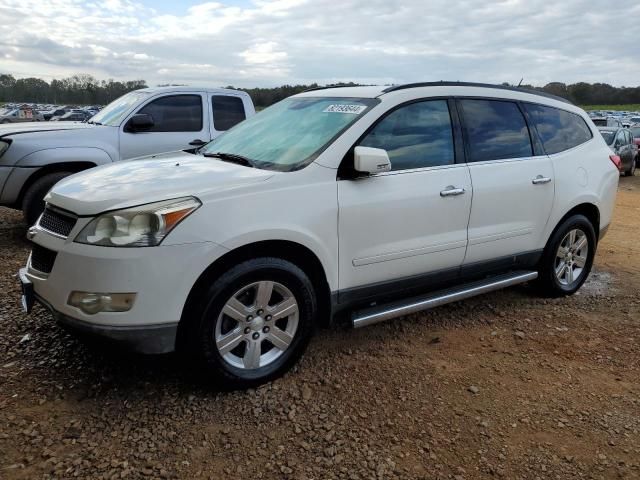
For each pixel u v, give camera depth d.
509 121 4.43
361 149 3.29
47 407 2.96
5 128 6.79
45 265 3.05
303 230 3.19
